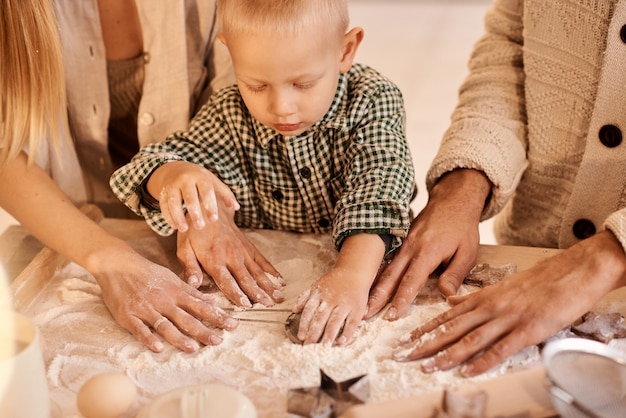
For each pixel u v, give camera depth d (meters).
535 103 1.09
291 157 1.03
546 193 1.14
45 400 0.68
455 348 0.79
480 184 1.05
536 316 0.80
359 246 0.94
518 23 1.15
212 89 1.24
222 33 0.95
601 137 1.02
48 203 0.98
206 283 0.97
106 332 0.88
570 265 0.82
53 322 0.90
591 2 0.98
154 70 1.18
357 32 0.99
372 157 1.01
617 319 0.84
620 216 0.83
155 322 0.87
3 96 0.97
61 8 1.13
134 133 1.32
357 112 1.03
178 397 0.66
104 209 1.35
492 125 1.09
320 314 0.86
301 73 0.90
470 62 1.23
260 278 0.97
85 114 1.22
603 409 0.65
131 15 1.17
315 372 0.79
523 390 0.69
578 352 0.70
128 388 0.73
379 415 0.67
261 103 0.94
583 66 1.02
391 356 0.82
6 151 0.98
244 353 0.83
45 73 0.99
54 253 1.00
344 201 0.98
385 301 0.91
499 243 1.29
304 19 0.87
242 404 0.65
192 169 0.92
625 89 0.98
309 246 1.06
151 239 1.08
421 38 4.27
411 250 0.97
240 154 1.08
